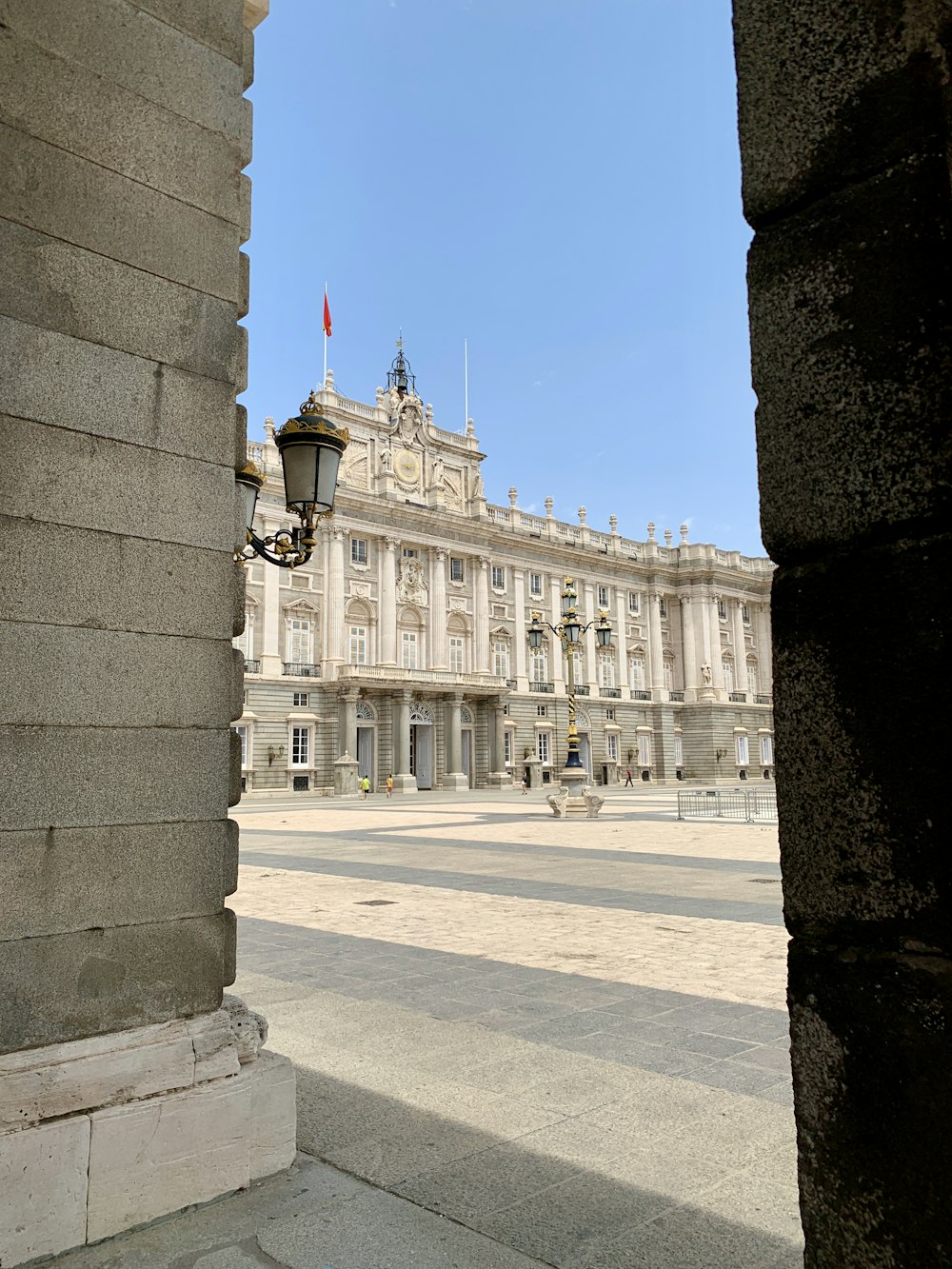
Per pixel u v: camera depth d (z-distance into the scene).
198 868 3.94
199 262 4.22
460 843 19.62
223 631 4.15
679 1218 3.43
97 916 3.61
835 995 1.86
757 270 2.14
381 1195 3.63
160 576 3.94
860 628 1.87
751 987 6.87
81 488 3.72
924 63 1.84
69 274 3.76
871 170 1.92
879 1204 1.75
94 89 3.90
